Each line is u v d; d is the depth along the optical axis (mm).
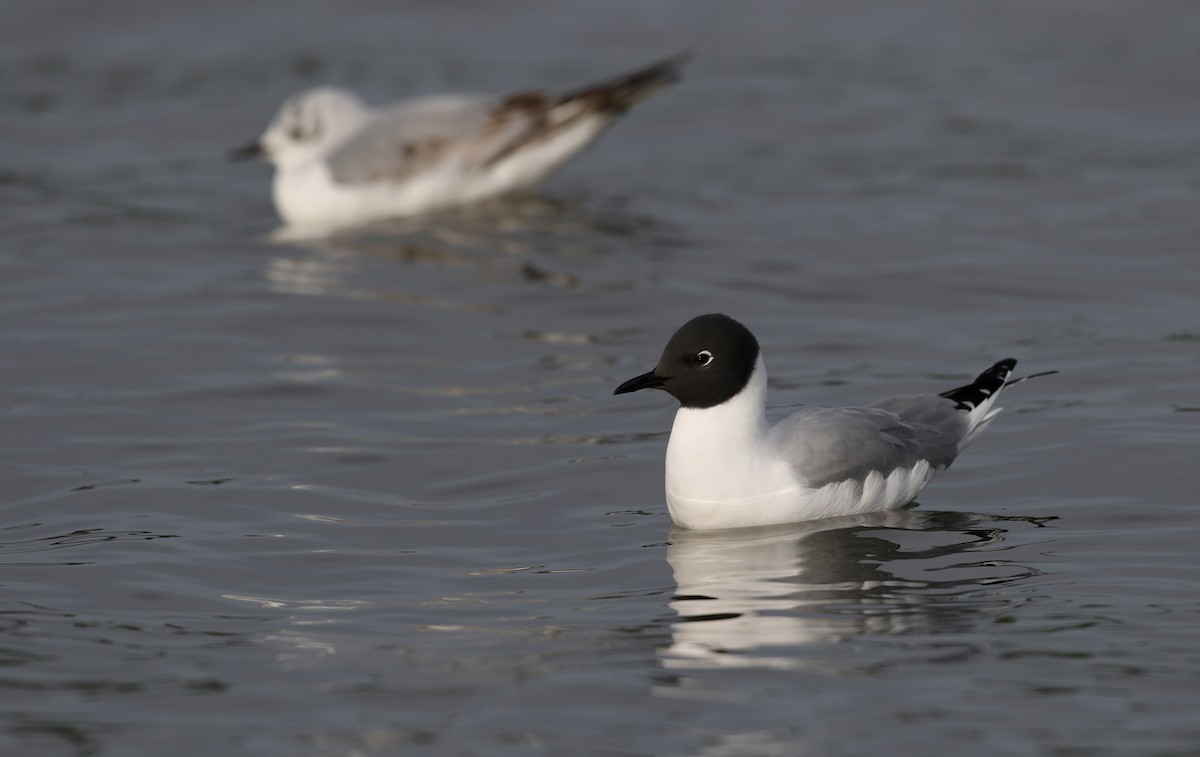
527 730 8320
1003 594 10078
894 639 9383
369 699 8727
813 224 20078
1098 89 26406
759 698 8625
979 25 30672
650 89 21719
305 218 21125
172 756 8133
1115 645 9219
